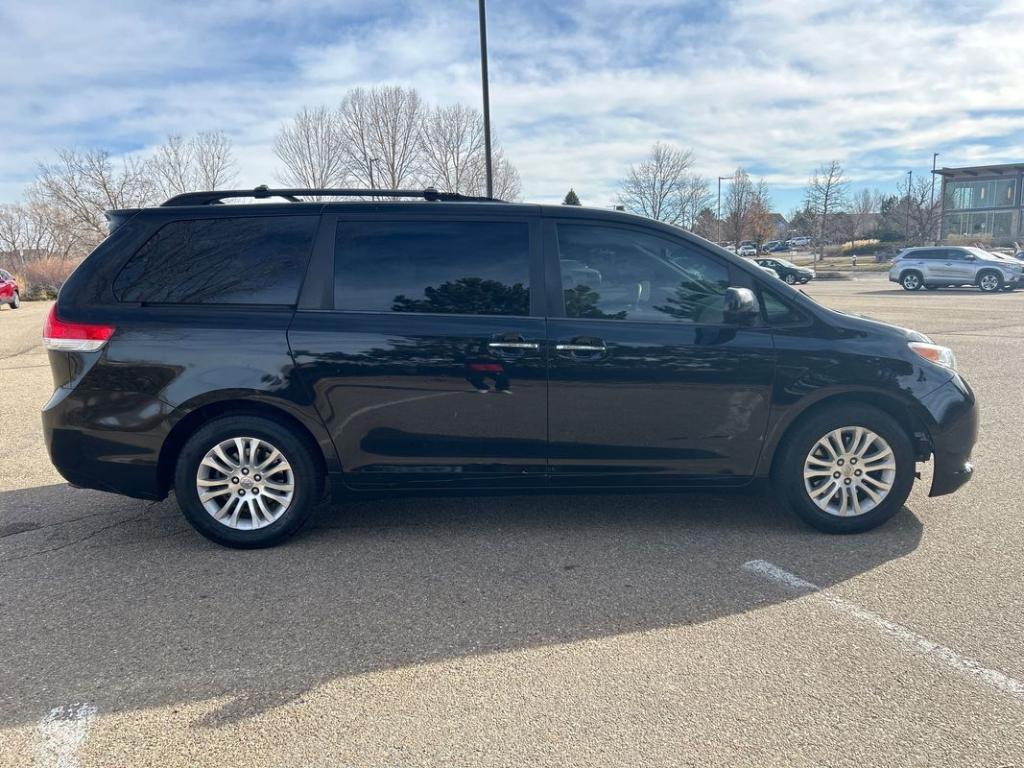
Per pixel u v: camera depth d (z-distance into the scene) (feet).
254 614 10.80
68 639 10.13
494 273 13.04
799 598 11.08
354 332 12.71
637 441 13.08
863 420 13.19
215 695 8.82
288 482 13.16
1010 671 9.08
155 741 7.98
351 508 15.35
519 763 7.57
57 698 8.77
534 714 8.38
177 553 13.11
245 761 7.65
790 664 9.30
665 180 144.46
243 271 13.02
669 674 9.12
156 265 13.04
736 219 171.12
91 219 127.34
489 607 10.94
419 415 12.85
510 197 109.29
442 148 103.19
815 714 8.28
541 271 13.06
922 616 10.48
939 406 13.19
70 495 16.49
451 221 13.21
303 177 104.01
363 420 12.82
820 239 178.29
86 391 12.74
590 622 10.46
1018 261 89.15
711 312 13.14
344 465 13.00
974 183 194.39
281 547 13.29
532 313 12.92
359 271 13.01
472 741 7.92
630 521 14.43
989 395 25.99
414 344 12.68
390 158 102.58
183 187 126.41
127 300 12.91
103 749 7.86
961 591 11.24
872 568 12.10
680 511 14.98
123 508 15.58
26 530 14.32
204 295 12.94
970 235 179.42
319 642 10.00
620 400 12.91
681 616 10.59
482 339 12.71
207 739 8.01
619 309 13.08
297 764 7.60
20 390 29.73
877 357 13.11
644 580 11.78
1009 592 11.19
